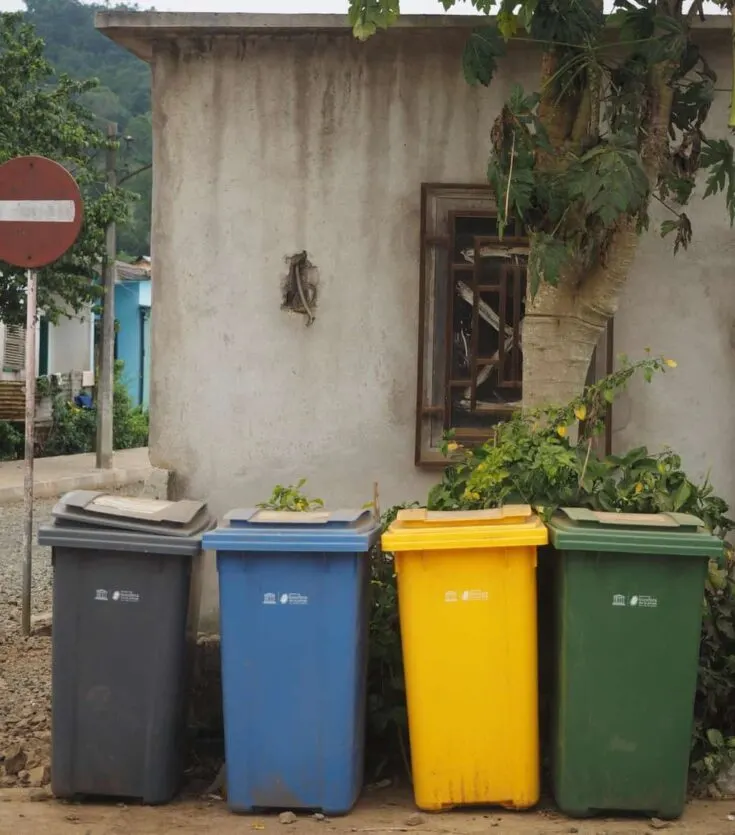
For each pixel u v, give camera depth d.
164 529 4.64
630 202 4.82
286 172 6.58
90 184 20.14
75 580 4.69
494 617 4.51
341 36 6.51
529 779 4.57
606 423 6.49
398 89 6.53
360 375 6.61
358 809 4.73
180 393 6.63
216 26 6.40
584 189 4.83
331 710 4.57
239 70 6.55
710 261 6.52
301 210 6.58
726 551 5.32
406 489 6.61
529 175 5.02
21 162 7.38
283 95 6.55
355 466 6.62
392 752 5.32
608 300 5.50
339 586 4.55
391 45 6.51
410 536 4.45
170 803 4.81
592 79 5.34
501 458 5.06
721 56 6.45
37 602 9.16
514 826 4.46
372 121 6.54
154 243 6.62
